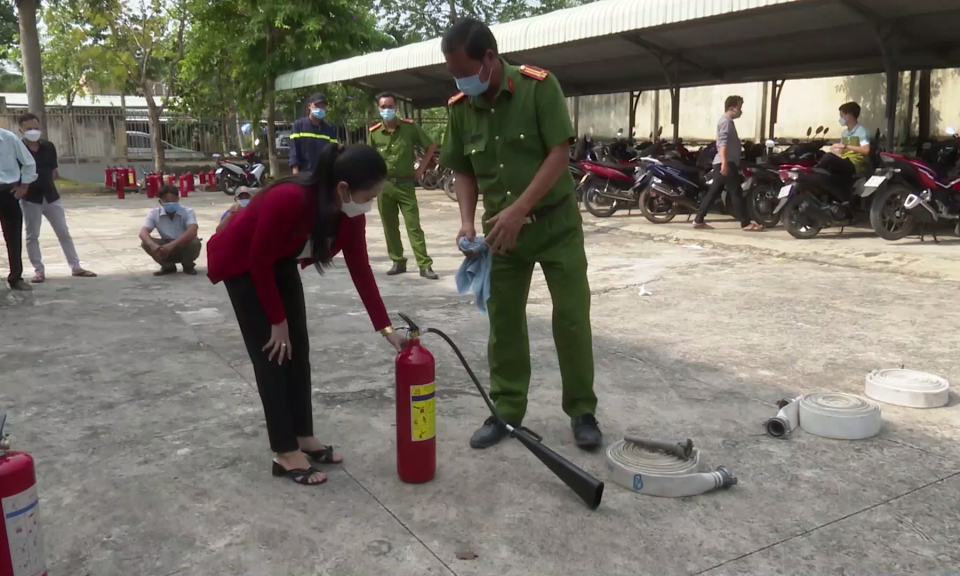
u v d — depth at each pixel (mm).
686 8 8523
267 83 20141
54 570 2393
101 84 23109
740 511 2721
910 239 8602
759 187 9633
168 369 4445
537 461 3162
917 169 8109
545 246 3160
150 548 2521
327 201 2695
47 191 7082
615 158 12898
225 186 18516
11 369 4457
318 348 4848
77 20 22719
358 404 3846
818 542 2512
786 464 3094
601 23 9672
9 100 34969
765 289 6402
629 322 5387
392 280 7125
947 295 6031
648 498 2830
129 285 7008
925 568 2359
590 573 2354
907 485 2898
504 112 3047
